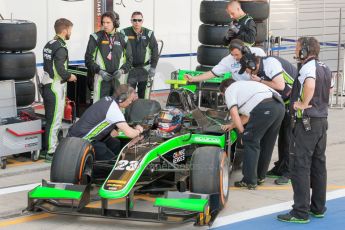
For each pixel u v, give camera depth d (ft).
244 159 29.17
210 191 24.38
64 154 25.05
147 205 26.86
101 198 23.76
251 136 28.60
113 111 26.03
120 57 36.24
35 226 24.40
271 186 30.14
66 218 25.31
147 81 40.55
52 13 45.62
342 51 59.06
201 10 43.60
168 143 25.88
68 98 38.42
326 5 57.82
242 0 44.16
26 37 34.32
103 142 27.45
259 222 25.25
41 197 23.93
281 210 26.73
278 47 53.67
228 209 26.68
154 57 40.42
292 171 25.22
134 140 25.91
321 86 24.71
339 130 41.98
